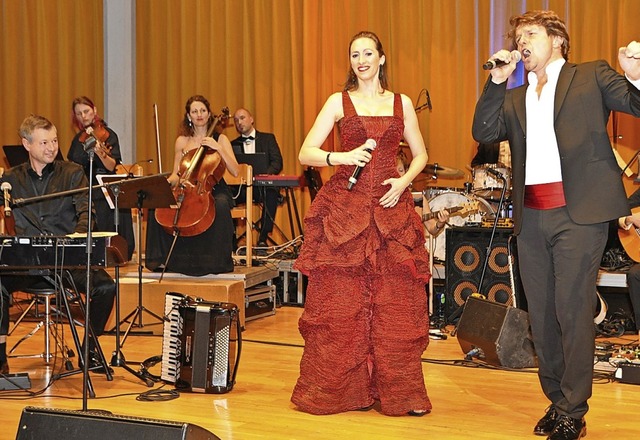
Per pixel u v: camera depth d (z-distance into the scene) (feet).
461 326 15.66
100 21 28.14
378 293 11.78
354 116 11.68
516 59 10.11
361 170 11.65
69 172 14.96
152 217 19.49
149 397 12.78
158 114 28.22
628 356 14.79
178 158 20.30
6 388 13.32
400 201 11.85
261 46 27.07
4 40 26.76
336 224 11.60
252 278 19.79
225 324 13.10
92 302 14.10
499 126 10.63
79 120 22.43
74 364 15.47
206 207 18.56
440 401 12.57
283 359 15.71
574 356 10.00
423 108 23.71
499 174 18.42
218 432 10.97
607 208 9.75
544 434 10.77
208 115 20.22
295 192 26.30
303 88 26.37
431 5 24.98
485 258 18.81
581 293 9.91
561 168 9.95
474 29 24.73
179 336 13.25
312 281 11.93
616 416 11.70
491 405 12.32
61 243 12.45
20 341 15.92
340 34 26.00
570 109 9.97
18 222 14.88
